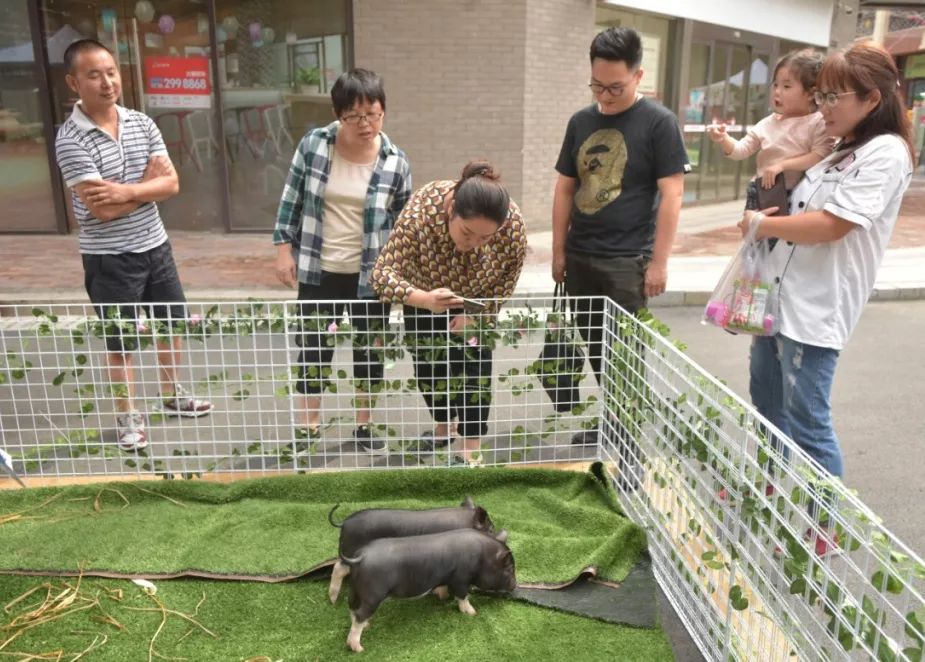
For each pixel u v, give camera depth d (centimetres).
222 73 886
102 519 285
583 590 250
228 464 338
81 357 304
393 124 886
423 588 225
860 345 600
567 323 321
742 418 207
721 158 1301
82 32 855
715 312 282
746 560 206
